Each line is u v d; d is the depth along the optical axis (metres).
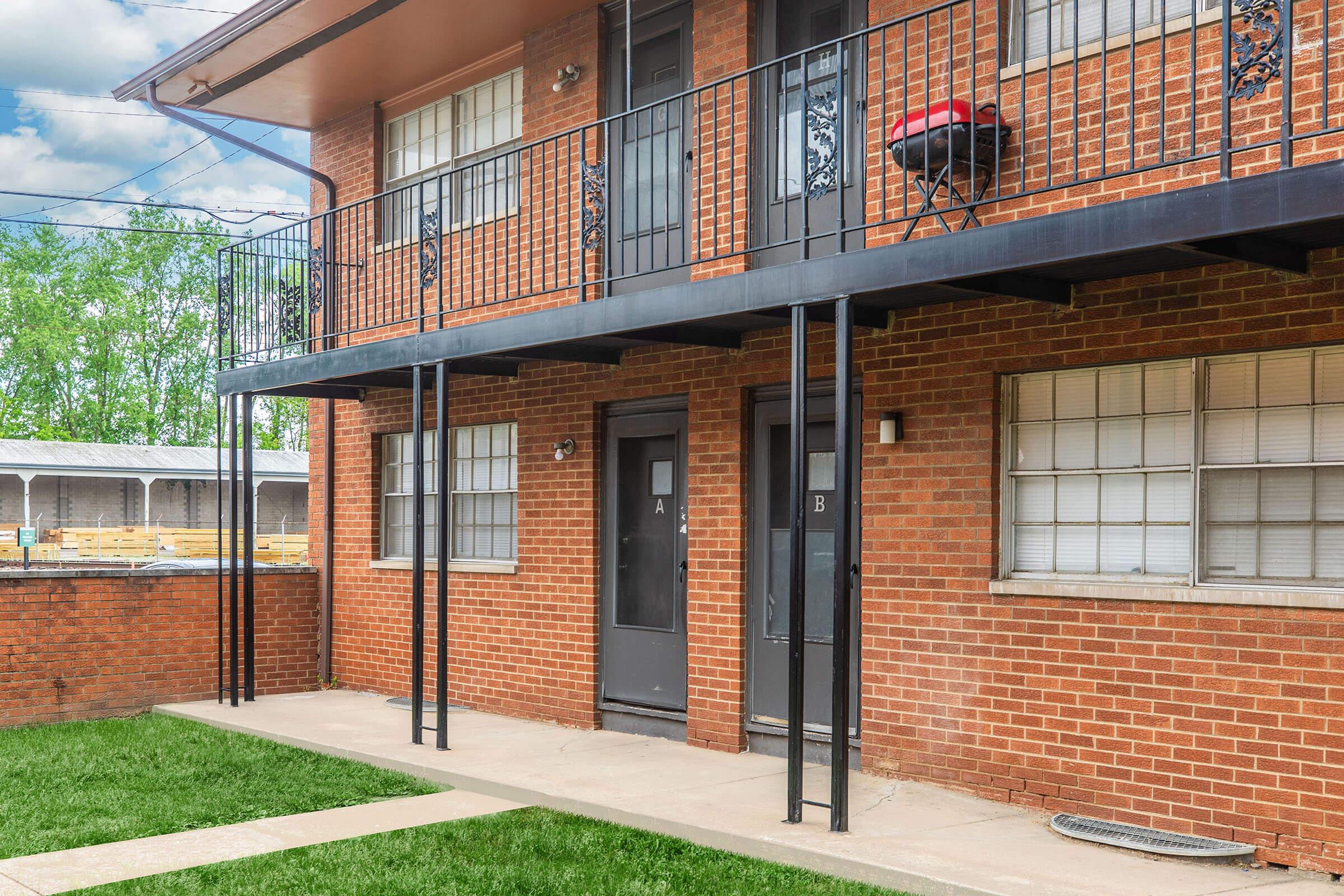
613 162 9.57
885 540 7.43
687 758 8.18
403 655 11.32
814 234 7.29
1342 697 5.50
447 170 11.37
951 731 7.04
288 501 45.59
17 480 39.47
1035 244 5.45
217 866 5.88
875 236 7.57
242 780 7.81
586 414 9.62
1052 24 6.79
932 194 6.26
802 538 6.33
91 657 10.46
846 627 6.11
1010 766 6.75
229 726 9.75
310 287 10.65
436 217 9.34
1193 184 6.09
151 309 54.34
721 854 5.99
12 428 51.00
